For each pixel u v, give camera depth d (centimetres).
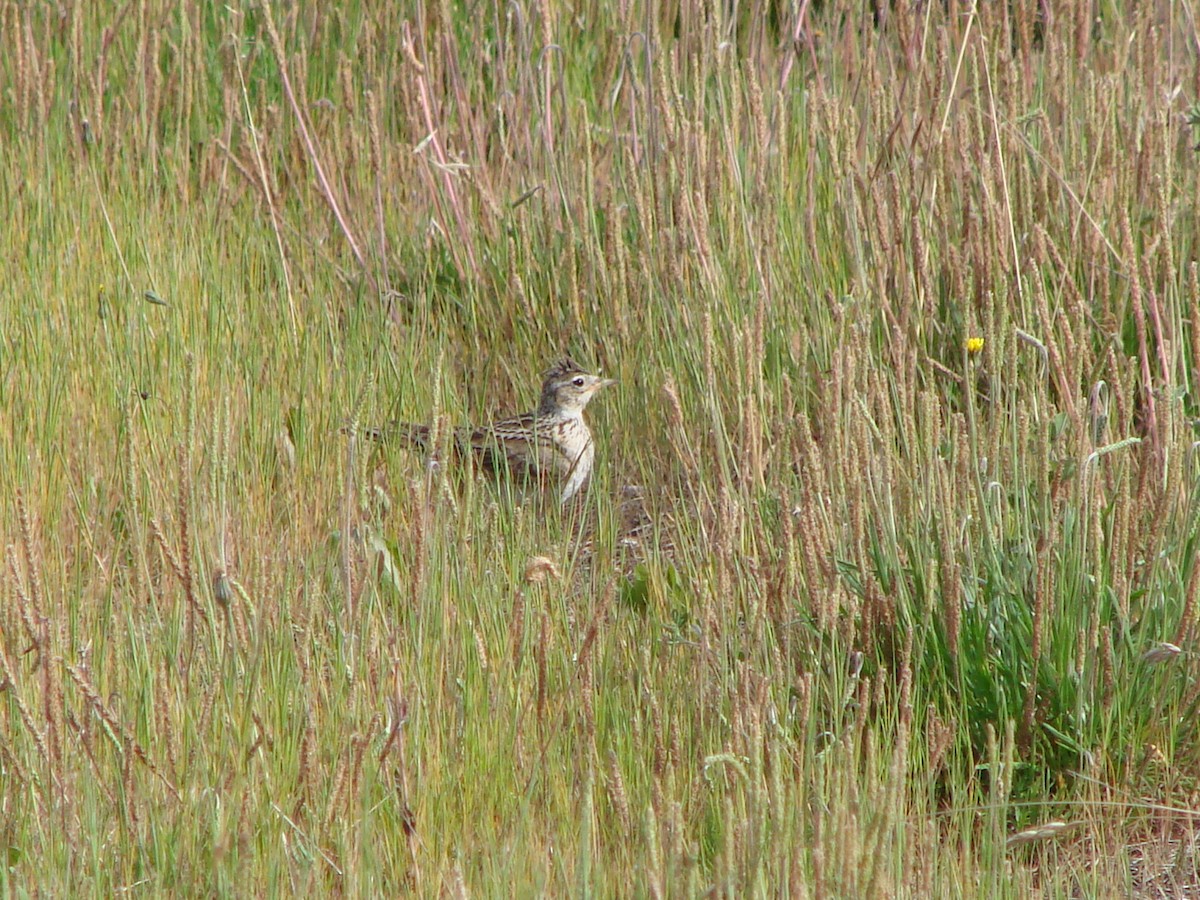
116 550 888
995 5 1345
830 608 797
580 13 1642
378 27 1575
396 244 1409
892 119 1296
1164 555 821
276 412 1112
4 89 1596
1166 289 984
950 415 966
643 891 607
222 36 1611
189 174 1520
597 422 1241
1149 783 802
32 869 671
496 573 937
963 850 725
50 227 1355
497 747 773
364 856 665
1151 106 1245
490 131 1459
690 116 1268
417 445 1110
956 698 820
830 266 1211
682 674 835
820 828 616
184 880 669
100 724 729
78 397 1116
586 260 1261
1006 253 1013
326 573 924
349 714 739
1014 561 827
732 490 903
